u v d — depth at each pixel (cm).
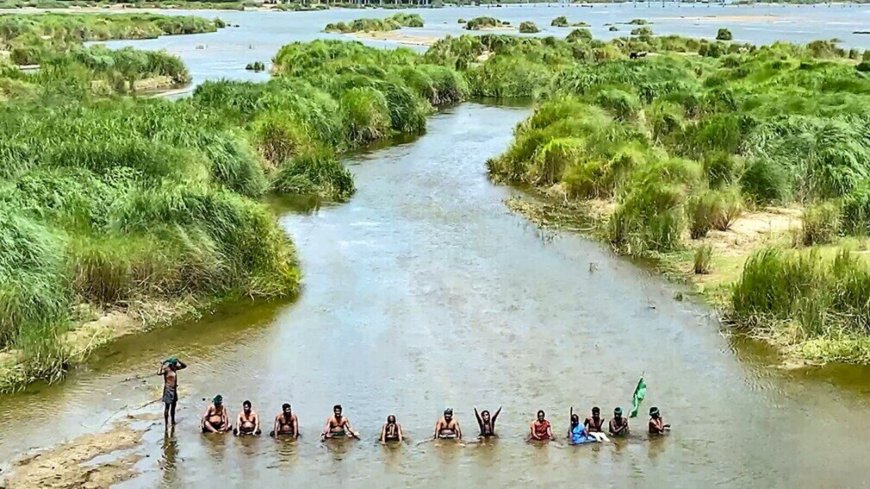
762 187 2881
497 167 3562
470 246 2595
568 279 2306
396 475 1403
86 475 1377
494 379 1741
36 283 1853
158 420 1571
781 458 1450
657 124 3875
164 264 2078
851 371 1752
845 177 2862
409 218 2908
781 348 1858
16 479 1356
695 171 2952
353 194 3238
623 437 1520
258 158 3347
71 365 1772
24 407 1603
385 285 2264
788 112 3775
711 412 1605
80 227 2152
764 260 2016
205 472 1402
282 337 1941
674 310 2089
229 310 2084
